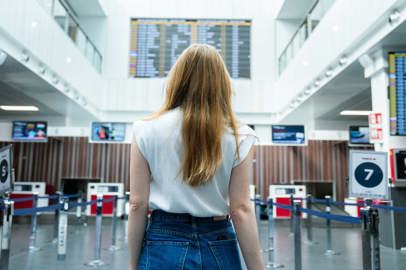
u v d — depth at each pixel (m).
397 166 6.25
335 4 8.33
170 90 1.05
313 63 9.95
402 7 5.79
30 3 7.91
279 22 15.05
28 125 11.56
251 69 14.89
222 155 0.97
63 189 12.62
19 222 9.80
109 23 15.07
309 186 13.16
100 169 12.48
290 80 12.40
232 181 1.01
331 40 8.58
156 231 0.98
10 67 8.06
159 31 15.08
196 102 0.99
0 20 6.67
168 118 1.00
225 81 1.06
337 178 12.21
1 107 12.88
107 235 7.59
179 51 14.95
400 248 6.18
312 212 3.58
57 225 6.66
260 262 0.99
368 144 11.39
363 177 3.06
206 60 1.03
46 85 9.59
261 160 12.38
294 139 11.92
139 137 1.01
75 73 11.16
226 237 1.00
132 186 1.01
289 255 5.62
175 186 0.97
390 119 6.34
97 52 14.06
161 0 15.19
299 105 11.77
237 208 0.99
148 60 14.91
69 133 12.47
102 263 4.84
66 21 10.43
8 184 3.12
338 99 10.95
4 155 3.08
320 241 7.12
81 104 12.12
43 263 4.79
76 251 5.70
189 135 0.96
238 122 1.03
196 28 15.09
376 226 2.65
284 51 13.68
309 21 10.68
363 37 7.05
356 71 8.27
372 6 6.46
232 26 15.11
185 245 0.95
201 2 15.22
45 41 8.79
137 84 14.71
